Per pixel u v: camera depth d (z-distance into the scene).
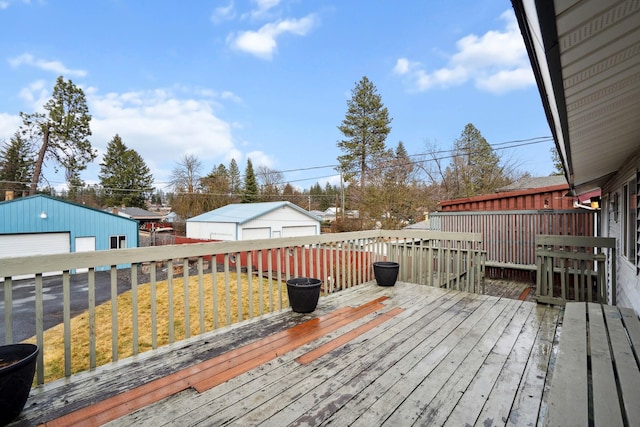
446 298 3.95
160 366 2.20
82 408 1.72
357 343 2.58
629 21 0.99
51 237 12.29
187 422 1.60
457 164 22.44
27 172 21.61
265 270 10.09
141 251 2.38
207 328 5.80
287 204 17.47
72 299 8.56
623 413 1.28
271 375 2.07
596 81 1.44
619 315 2.80
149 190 35.75
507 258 7.57
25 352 1.83
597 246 3.49
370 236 5.07
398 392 1.86
